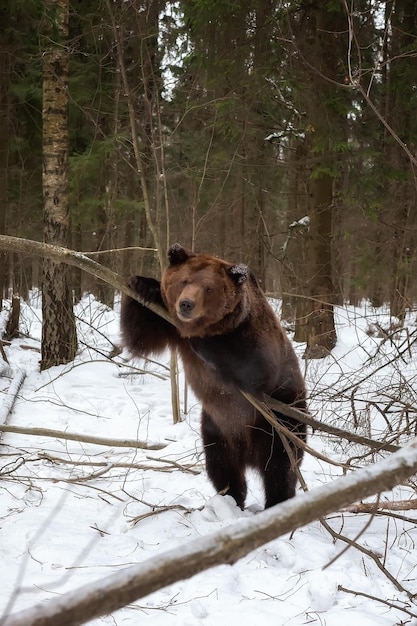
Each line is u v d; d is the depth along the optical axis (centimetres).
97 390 1033
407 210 1469
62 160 1132
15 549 439
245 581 398
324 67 1170
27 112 1712
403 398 670
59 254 458
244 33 1203
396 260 1488
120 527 495
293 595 378
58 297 1145
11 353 1259
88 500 552
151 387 1068
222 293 439
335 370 1037
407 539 482
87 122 1795
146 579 129
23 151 1805
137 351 500
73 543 453
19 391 989
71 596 120
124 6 973
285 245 1459
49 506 531
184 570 135
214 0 1113
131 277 470
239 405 504
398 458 179
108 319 1605
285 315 1514
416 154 1381
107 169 1877
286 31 1163
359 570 415
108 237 1880
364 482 169
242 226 2047
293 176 1639
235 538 144
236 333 460
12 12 1262
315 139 1193
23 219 1980
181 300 421
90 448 729
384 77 1323
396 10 1236
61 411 892
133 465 604
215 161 1352
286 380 520
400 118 1332
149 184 1919
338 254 1641
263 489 555
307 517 156
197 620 340
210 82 1234
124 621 343
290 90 1259
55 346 1152
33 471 624
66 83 1140
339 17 1169
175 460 668
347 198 1293
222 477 540
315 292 1230
